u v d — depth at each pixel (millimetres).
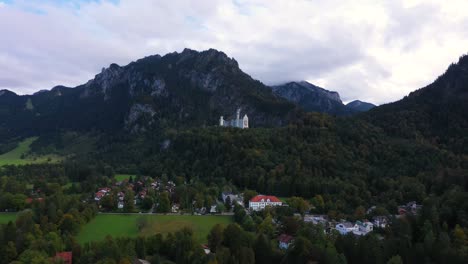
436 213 132125
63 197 179000
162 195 190250
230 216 174875
